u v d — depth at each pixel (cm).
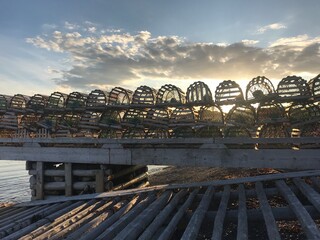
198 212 619
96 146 1030
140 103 984
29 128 1173
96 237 535
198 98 919
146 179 1374
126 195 810
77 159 1009
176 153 902
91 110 1068
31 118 1226
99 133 1077
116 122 1027
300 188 689
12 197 1683
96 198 822
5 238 571
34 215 721
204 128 923
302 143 784
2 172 2672
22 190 1869
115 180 1095
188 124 921
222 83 898
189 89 930
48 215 741
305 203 710
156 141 909
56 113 1154
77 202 820
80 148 1009
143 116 1020
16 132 1213
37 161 1067
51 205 850
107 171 988
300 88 813
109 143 973
